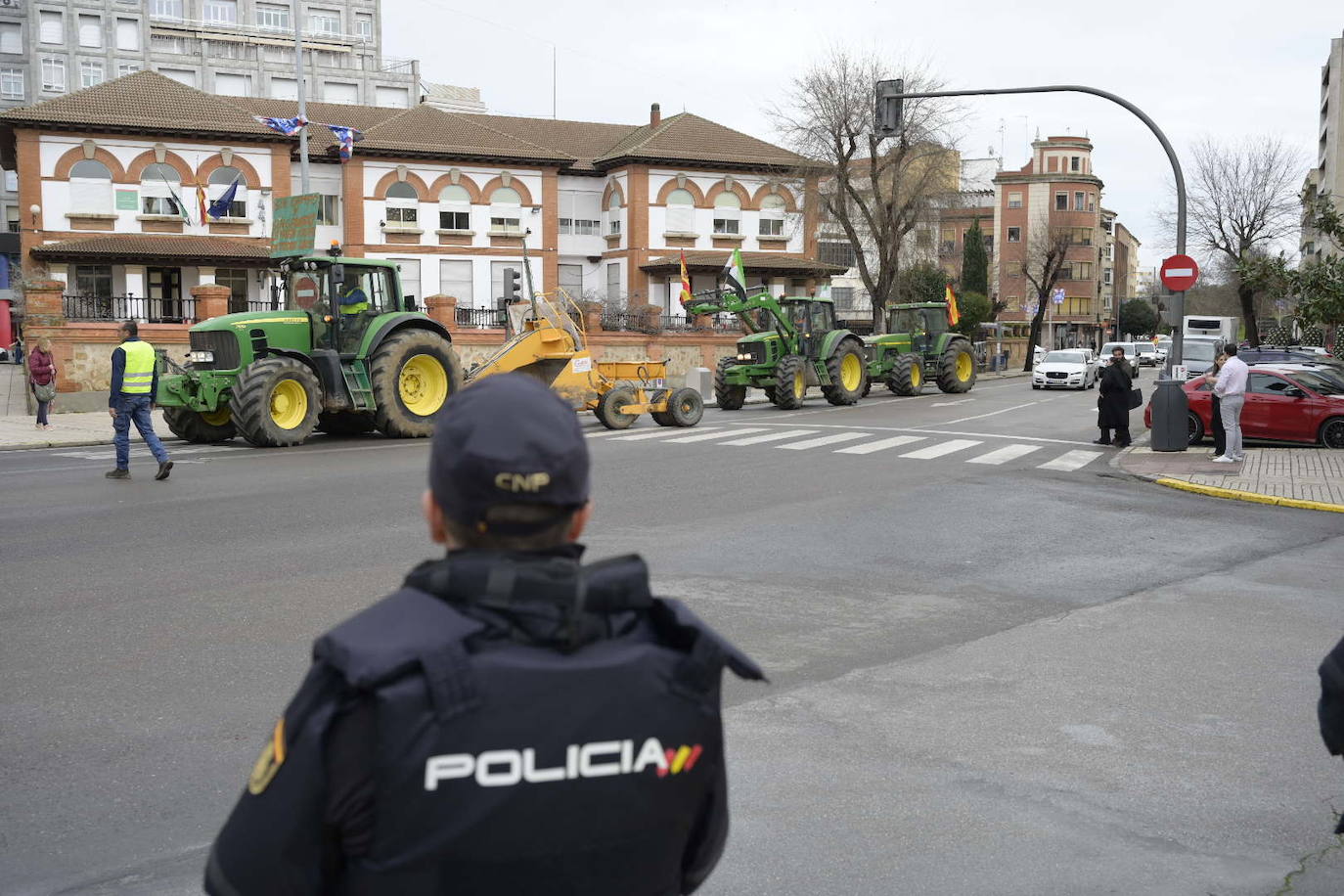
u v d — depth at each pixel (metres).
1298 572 9.99
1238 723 5.86
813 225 51.09
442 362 20.84
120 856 4.19
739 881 4.03
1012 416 27.22
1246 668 6.88
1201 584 9.44
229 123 43.28
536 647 1.54
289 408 19.00
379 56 89.25
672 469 16.12
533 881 1.51
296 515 11.78
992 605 8.52
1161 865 4.22
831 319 31.94
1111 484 15.38
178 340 29.72
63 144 41.09
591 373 22.44
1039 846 4.36
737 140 53.16
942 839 4.41
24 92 76.25
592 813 1.52
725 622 7.78
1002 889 4.00
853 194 44.53
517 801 1.47
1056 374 40.84
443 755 1.44
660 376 23.91
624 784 1.54
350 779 1.47
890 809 4.69
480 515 1.60
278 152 44.38
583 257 52.72
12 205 74.31
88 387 28.38
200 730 5.53
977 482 15.20
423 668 1.45
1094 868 4.19
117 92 42.97
